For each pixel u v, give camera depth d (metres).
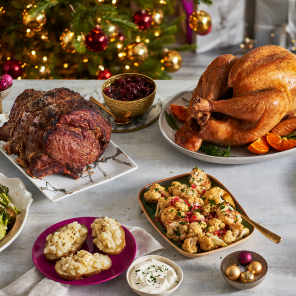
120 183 1.66
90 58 2.72
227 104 1.62
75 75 2.86
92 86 2.14
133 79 1.91
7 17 2.61
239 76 1.63
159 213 1.50
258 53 1.64
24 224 1.49
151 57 2.88
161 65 2.82
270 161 1.71
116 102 1.80
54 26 2.66
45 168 1.61
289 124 1.69
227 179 1.66
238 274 1.33
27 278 1.39
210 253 1.41
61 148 1.57
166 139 1.74
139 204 1.60
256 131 1.64
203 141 1.75
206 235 1.42
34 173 1.60
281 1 3.67
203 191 1.55
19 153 1.67
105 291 1.38
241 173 1.68
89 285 1.39
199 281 1.40
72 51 2.33
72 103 1.62
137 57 2.42
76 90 2.11
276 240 1.39
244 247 1.46
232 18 4.07
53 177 1.65
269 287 1.38
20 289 1.37
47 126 1.57
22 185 1.59
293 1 3.62
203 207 1.49
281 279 1.39
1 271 1.44
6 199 1.51
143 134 1.86
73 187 1.62
